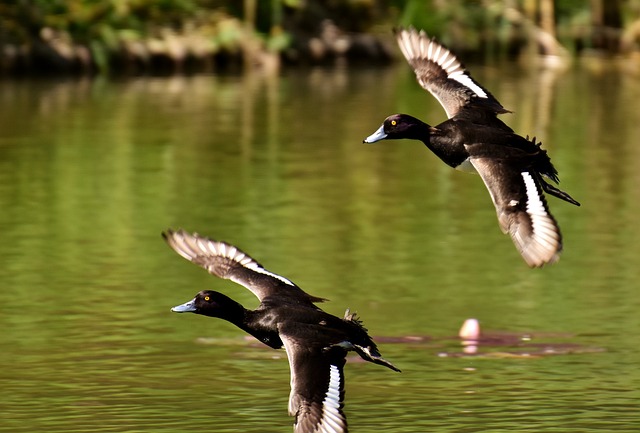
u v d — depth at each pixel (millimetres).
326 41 34844
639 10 35469
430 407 12203
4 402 12328
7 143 24141
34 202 20047
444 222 19172
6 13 32344
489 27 35000
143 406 12234
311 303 10297
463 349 13859
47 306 15242
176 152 23688
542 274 16656
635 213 19469
